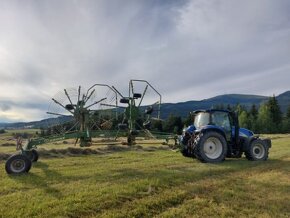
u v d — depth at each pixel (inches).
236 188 327.6
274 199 292.7
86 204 265.0
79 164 490.6
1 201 275.4
